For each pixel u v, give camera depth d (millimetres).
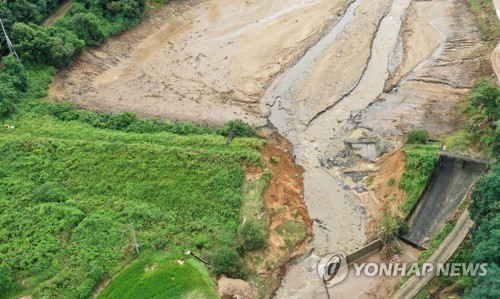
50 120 58656
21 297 38875
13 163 51438
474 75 65562
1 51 66125
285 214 48031
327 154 56438
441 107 60688
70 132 56188
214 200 47531
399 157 51188
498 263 32562
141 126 58031
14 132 56312
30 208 46156
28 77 64125
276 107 64000
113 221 45219
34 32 66062
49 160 51875
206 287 40125
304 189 52375
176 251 42906
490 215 35781
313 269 43969
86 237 43594
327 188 52250
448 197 47188
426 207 46875
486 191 37312
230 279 41062
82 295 39000
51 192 47625
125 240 43438
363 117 61156
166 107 63438
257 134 58000
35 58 66375
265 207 47469
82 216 45469
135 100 64625
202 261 42312
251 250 43844
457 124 57031
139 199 47781
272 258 43844
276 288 42188
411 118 59719
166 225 45156
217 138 55562
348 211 49438
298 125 60938
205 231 44750
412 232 45219
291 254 44844
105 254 42250
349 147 56844
